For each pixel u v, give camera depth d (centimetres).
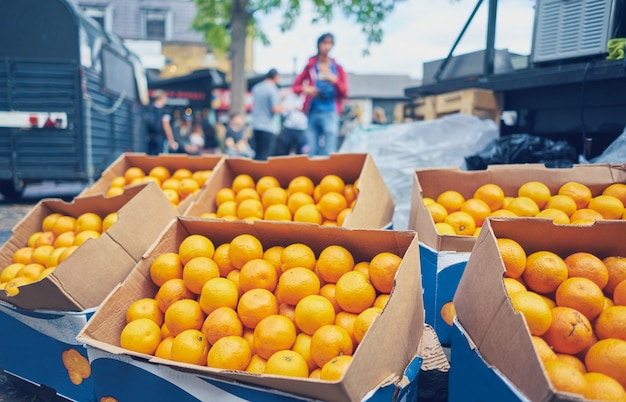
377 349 142
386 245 186
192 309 179
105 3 2147
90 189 320
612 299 172
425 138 389
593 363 139
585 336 143
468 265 174
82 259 201
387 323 147
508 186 266
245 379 140
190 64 2108
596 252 180
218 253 203
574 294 156
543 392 116
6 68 666
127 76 937
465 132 375
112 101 848
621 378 133
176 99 1409
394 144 390
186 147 1034
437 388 193
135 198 235
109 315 185
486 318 148
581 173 254
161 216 246
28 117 671
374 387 141
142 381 159
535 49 346
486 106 383
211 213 283
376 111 993
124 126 922
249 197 278
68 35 675
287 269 189
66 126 686
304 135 782
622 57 290
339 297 172
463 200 252
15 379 235
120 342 184
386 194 287
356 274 175
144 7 2167
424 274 226
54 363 206
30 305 202
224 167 307
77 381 201
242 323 175
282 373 148
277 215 248
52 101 681
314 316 165
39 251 246
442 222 241
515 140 325
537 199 238
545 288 167
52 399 224
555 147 317
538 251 182
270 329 162
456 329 170
